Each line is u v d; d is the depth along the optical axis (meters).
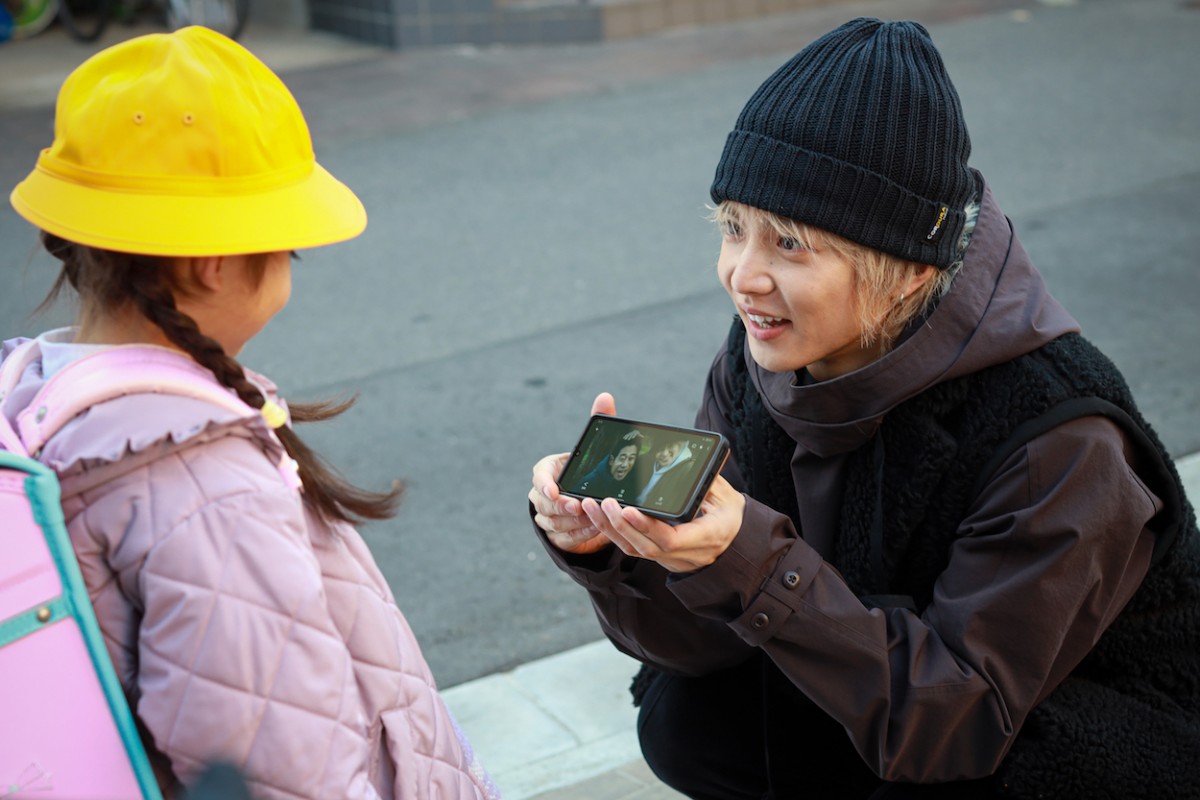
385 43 10.30
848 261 1.48
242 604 1.13
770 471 1.75
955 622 1.49
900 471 1.57
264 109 1.22
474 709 2.85
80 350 1.22
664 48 9.92
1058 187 6.39
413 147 7.61
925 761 1.49
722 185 1.53
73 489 1.14
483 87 8.98
